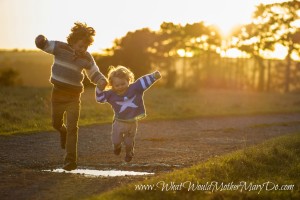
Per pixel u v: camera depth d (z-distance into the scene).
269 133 19.97
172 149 14.70
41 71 88.06
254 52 94.31
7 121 19.03
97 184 9.68
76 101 10.53
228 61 99.12
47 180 9.94
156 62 87.31
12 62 92.88
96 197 8.22
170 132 19.12
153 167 11.80
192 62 97.44
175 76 85.88
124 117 9.83
